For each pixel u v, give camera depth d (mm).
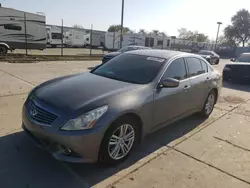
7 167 2777
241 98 7527
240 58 11133
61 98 2838
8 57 14336
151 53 4227
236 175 2980
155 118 3447
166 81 3406
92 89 3059
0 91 6168
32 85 7121
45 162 2938
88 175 2754
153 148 3557
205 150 3615
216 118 5227
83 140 2537
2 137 3512
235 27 56812
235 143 3941
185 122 4812
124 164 3047
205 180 2826
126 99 2945
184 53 4422
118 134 2924
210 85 4875
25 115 2994
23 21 19047
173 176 2857
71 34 35562
